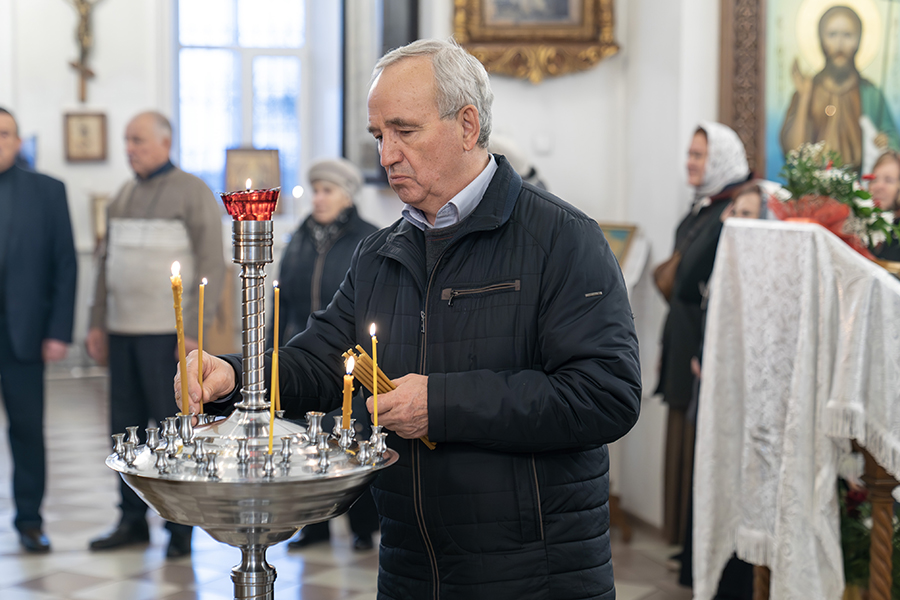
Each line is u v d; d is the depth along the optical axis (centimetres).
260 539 133
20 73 998
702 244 414
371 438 141
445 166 171
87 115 1006
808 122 459
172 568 419
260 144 1055
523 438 164
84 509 516
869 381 256
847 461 290
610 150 517
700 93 461
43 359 451
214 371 167
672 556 427
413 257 181
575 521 175
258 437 134
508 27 501
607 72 514
